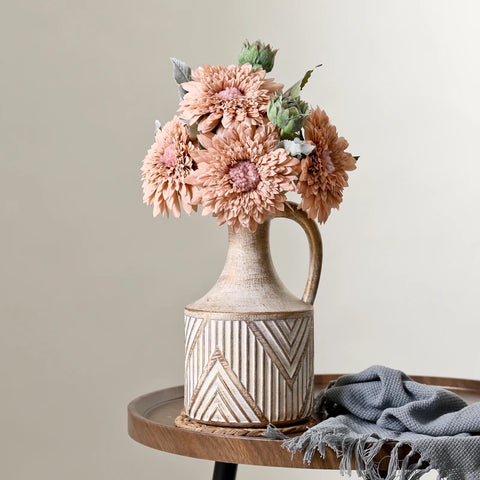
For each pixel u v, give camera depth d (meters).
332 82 2.03
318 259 1.07
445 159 2.04
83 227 1.87
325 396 1.08
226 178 0.94
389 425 1.00
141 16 1.92
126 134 1.91
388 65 2.04
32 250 1.83
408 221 2.04
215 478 1.13
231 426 0.99
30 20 1.83
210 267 1.99
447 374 2.04
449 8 2.04
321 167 0.96
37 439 1.83
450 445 0.86
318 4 2.03
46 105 1.84
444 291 2.04
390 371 1.05
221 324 0.98
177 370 1.96
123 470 1.90
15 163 1.81
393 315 2.04
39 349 1.83
